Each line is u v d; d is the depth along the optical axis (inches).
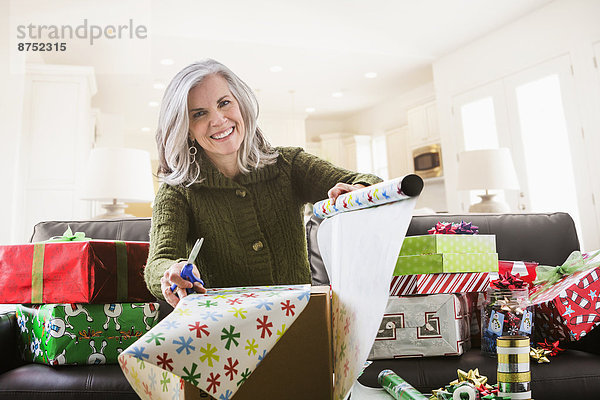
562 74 179.3
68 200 192.1
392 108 310.8
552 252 65.2
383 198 27.3
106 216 125.0
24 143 191.9
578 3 173.8
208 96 41.8
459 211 224.2
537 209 189.6
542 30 186.9
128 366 26.8
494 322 48.1
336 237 35.0
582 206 172.7
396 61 239.6
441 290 51.4
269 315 26.5
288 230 46.5
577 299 48.7
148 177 125.4
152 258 38.8
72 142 194.9
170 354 23.7
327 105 316.8
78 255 52.4
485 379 34.2
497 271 54.0
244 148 44.8
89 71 198.4
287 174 47.8
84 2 166.6
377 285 26.2
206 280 44.8
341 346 29.8
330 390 28.9
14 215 148.2
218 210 44.3
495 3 183.6
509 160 154.6
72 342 51.4
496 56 206.8
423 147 269.6
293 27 198.4
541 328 52.6
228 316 25.6
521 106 195.8
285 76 256.5
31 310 54.7
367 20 195.2
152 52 213.3
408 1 180.2
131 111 297.6
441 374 47.1
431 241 51.9
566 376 45.8
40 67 193.5
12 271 54.5
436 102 257.0
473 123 219.1
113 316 53.5
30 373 49.3
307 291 28.7
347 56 230.5
